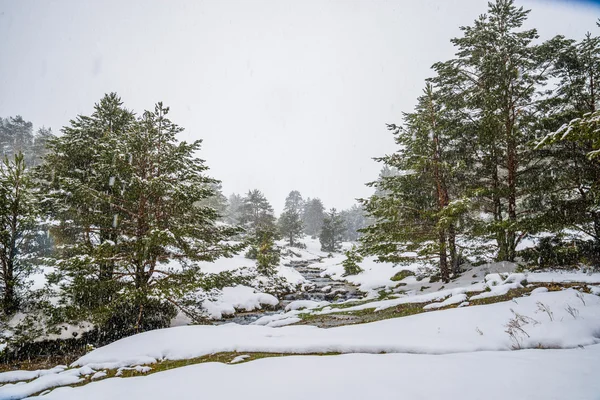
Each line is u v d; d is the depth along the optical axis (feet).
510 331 20.02
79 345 38.27
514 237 48.78
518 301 26.22
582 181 38.99
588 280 30.58
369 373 14.74
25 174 42.04
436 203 53.26
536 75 48.14
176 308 48.42
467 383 12.71
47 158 47.83
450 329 22.71
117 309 38.55
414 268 77.77
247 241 49.26
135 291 35.35
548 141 24.09
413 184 53.62
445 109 52.70
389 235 52.65
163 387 15.26
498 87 47.78
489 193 47.91
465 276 51.55
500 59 48.16
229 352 22.85
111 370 21.90
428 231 51.44
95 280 37.32
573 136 22.76
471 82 53.31
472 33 52.80
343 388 13.11
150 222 40.04
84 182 45.96
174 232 39.45
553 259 42.09
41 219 42.42
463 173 51.98
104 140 44.88
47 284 40.42
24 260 40.11
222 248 45.75
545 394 11.21
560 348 17.62
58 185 45.21
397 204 51.90
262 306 65.00
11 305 37.06
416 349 19.20
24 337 33.73
